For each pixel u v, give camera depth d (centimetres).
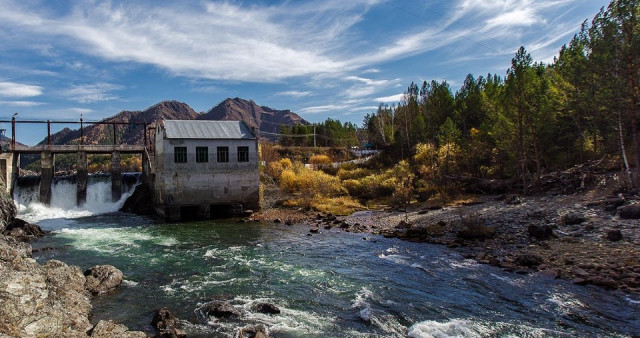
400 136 7288
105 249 2730
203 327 1412
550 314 1456
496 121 4569
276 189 5434
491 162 4981
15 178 5112
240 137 4394
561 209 2998
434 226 3148
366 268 2164
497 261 2105
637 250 1986
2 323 1091
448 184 4747
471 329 1355
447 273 2000
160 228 3644
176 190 4103
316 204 4694
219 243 2911
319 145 11331
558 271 1869
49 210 4856
